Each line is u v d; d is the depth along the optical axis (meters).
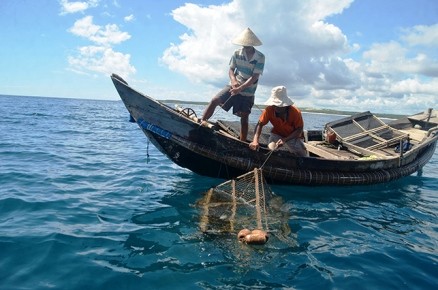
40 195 7.26
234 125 10.35
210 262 4.65
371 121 12.53
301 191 8.45
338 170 8.66
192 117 8.70
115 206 6.79
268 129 10.59
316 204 7.59
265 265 4.67
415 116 14.45
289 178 8.16
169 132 7.74
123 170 10.16
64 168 10.12
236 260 4.73
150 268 4.45
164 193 7.79
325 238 5.75
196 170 8.62
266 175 8.05
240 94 8.26
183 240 5.25
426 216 7.29
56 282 4.04
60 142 15.75
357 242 5.67
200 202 6.84
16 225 5.55
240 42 7.88
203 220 5.93
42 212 6.24
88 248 4.91
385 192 9.09
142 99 7.68
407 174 10.34
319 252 5.18
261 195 6.78
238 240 5.19
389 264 4.93
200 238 5.31
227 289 4.09
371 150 11.02
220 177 8.62
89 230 5.54
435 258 5.20
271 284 4.24
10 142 14.75
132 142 17.30
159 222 5.98
